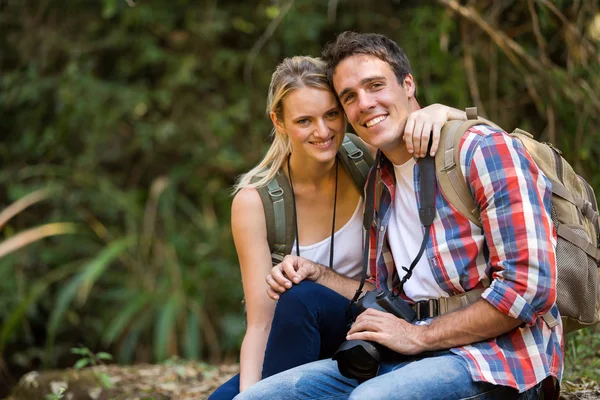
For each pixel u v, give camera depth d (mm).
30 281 7039
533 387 2355
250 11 7555
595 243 2520
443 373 2252
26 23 7680
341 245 2938
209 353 7047
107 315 6973
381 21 7234
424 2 6961
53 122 7594
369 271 2883
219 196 7426
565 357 3443
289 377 2477
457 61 5797
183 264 7059
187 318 6645
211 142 7332
